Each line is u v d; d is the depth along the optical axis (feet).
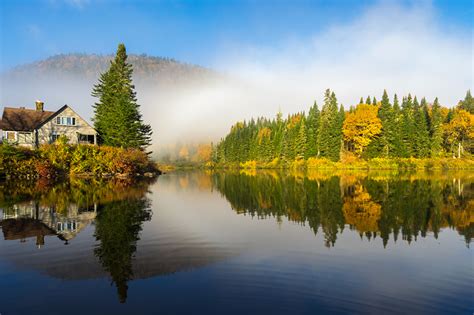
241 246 40.16
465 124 229.86
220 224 52.65
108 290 27.22
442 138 242.58
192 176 185.26
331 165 230.89
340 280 29.66
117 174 149.69
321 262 34.45
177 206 70.54
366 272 31.65
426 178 143.54
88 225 50.72
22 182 116.98
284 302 25.25
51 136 171.53
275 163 293.64
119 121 168.66
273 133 338.54
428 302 25.54
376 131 224.33
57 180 125.80
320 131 245.65
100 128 190.70
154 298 25.76
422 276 30.78
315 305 24.84
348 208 67.26
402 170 211.00
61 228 48.55
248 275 30.66
